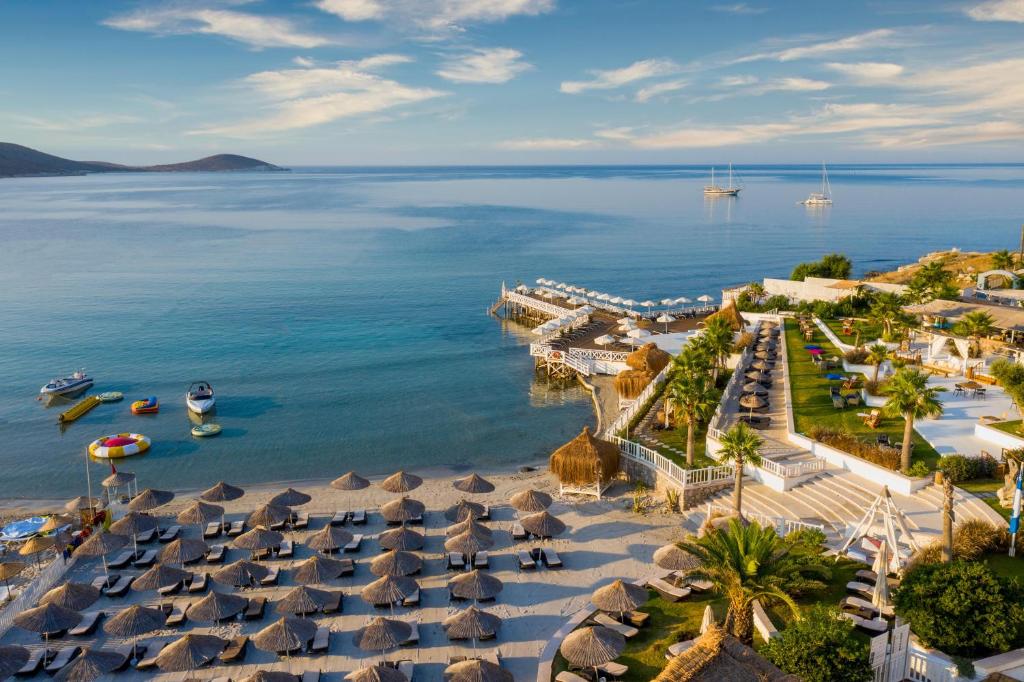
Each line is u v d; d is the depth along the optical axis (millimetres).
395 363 78750
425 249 177625
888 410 37844
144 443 53625
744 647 19344
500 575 33500
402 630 26172
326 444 54938
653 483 43188
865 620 25891
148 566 35094
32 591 31625
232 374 74000
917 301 74250
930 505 35000
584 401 65938
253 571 30875
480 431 57844
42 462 52125
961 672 21672
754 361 64375
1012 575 27875
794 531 32531
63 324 96500
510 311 105312
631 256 166250
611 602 27234
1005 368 42406
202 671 26531
